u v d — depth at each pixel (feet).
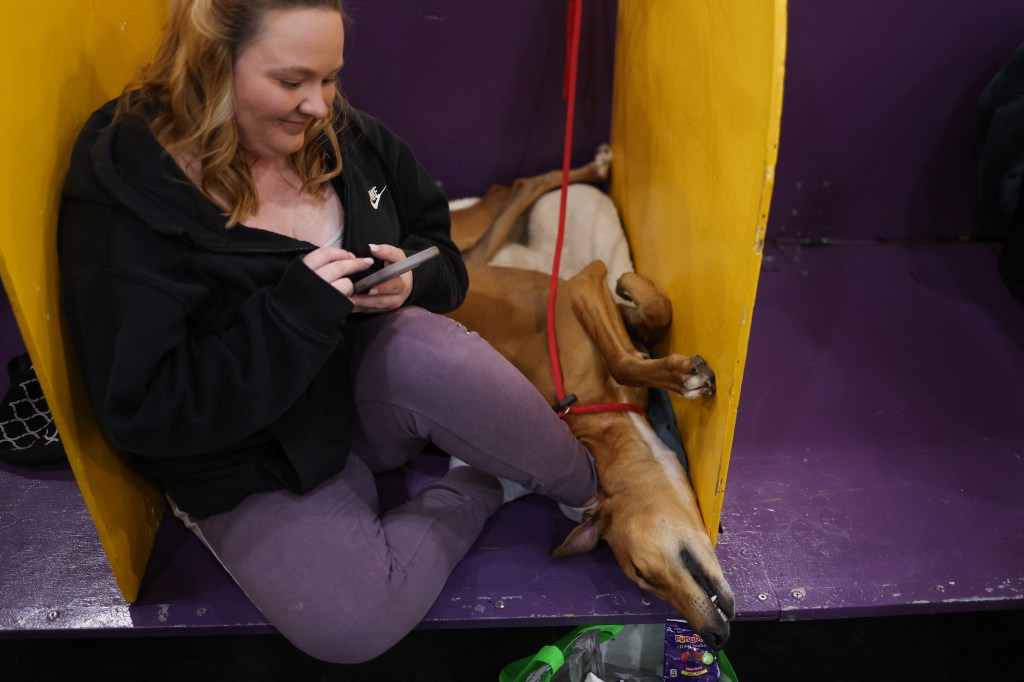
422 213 5.73
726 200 5.14
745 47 4.70
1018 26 7.64
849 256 8.57
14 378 6.46
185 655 6.40
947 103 8.00
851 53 7.77
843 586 5.73
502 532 5.99
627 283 6.82
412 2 7.59
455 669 6.36
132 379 4.40
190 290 4.51
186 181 4.53
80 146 4.63
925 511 6.23
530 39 7.85
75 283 4.48
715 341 5.46
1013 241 7.70
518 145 8.41
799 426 6.89
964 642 6.50
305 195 5.01
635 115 7.30
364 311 5.19
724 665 5.82
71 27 4.90
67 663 6.32
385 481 6.26
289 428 5.02
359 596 4.99
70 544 5.90
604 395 6.41
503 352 6.69
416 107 8.14
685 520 5.41
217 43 4.17
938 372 7.38
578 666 5.82
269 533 5.11
